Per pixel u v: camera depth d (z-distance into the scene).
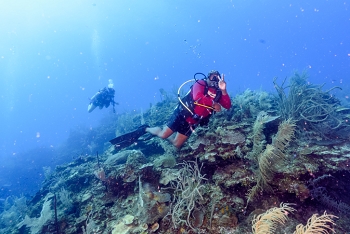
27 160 22.39
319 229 2.38
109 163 6.28
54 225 5.32
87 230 4.54
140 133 6.04
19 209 8.16
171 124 4.81
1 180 19.69
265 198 3.89
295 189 3.66
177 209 3.84
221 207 3.70
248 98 6.45
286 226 3.32
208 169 4.74
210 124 5.46
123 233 3.81
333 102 6.14
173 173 4.50
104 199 5.35
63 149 20.53
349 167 3.73
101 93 11.05
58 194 6.67
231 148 4.52
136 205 4.48
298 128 4.96
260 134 4.29
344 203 3.73
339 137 4.48
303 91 5.52
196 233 3.46
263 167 3.67
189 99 4.35
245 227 3.38
